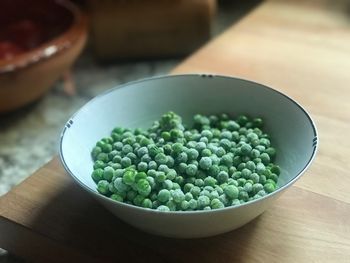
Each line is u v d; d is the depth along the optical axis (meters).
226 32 0.45
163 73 0.58
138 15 0.57
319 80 0.38
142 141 0.27
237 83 0.31
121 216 0.24
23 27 0.57
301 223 0.26
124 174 0.24
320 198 0.27
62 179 0.30
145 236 0.26
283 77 0.38
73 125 0.28
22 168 0.44
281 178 0.27
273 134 0.29
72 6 0.55
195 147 0.27
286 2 0.51
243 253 0.25
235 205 0.22
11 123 0.51
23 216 0.28
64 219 0.27
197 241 0.25
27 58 0.45
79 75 0.59
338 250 0.24
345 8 0.49
